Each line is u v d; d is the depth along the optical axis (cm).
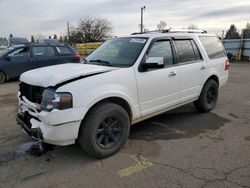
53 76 335
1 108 637
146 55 415
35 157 373
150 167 342
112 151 371
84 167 345
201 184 302
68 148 400
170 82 452
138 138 438
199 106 559
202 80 532
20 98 384
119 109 370
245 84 942
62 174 329
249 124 502
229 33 2166
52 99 318
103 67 387
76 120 326
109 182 310
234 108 614
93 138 347
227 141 422
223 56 606
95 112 346
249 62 1853
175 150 391
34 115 345
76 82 331
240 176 317
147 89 412
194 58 517
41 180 316
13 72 1034
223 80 606
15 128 489
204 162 352
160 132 464
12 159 368
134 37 458
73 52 1150
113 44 473
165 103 453
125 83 378
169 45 466
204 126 493
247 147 398
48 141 331
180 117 547
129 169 338
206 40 565
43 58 1075
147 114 425
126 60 411
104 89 350
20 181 314
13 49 1042
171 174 324
